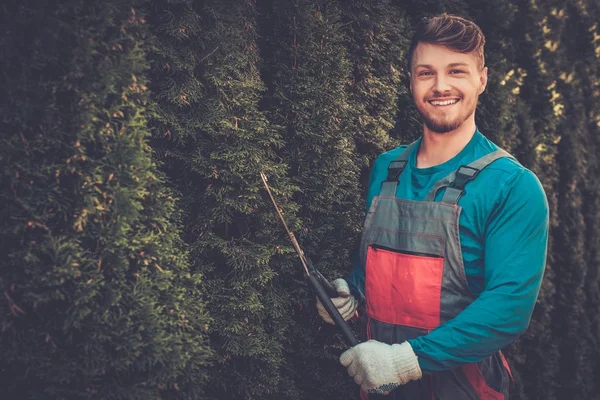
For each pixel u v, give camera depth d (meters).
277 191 1.95
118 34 1.57
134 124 1.57
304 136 2.10
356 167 2.25
